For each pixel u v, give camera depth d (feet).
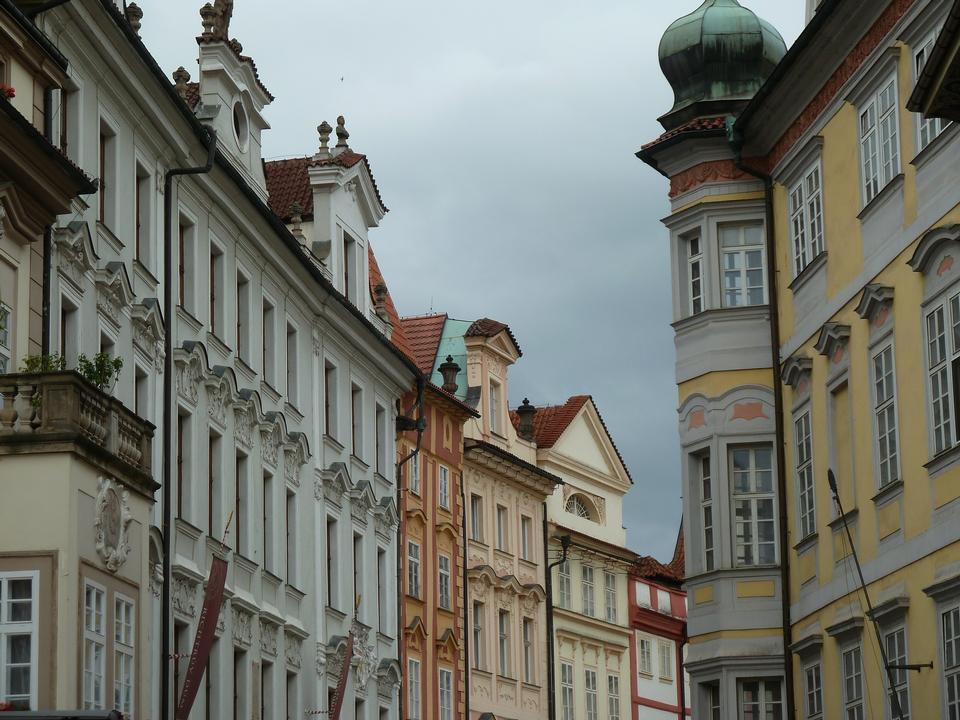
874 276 115.96
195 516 137.90
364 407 187.93
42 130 107.55
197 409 139.74
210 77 153.89
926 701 106.01
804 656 127.34
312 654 165.07
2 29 100.32
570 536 257.75
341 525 176.76
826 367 123.95
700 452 138.62
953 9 84.74
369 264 211.20
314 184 181.88
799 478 130.11
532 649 243.60
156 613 127.54
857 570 115.34
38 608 89.30
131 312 126.00
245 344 154.20
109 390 119.24
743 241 139.54
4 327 99.86
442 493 217.77
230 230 149.69
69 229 113.70
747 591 133.49
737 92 143.43
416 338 247.29
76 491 91.04
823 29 121.39
